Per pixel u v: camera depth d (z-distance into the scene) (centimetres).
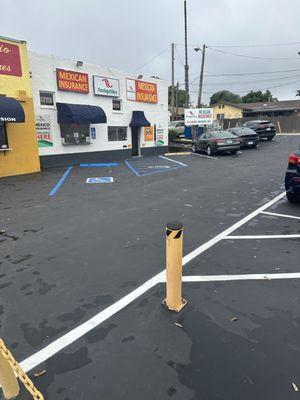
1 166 1399
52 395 254
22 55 1433
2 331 334
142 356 291
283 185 1045
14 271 470
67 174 1432
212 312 354
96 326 336
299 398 243
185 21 2584
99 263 487
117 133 2047
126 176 1338
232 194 935
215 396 247
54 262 496
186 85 2686
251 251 513
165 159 1989
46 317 355
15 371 255
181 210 773
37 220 724
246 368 273
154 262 484
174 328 328
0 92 1366
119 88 2003
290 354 288
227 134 2119
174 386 258
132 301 380
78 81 1758
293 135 3572
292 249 518
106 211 782
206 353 292
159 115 2355
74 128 1786
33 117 1505
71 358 292
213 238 575
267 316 345
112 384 262
